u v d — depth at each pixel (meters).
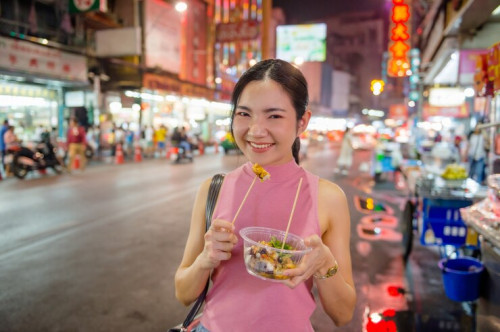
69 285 4.25
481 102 8.82
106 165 15.81
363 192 10.38
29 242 5.72
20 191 9.73
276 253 1.08
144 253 5.29
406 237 5.35
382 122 67.50
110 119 19.47
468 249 4.85
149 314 3.64
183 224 6.79
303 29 34.97
